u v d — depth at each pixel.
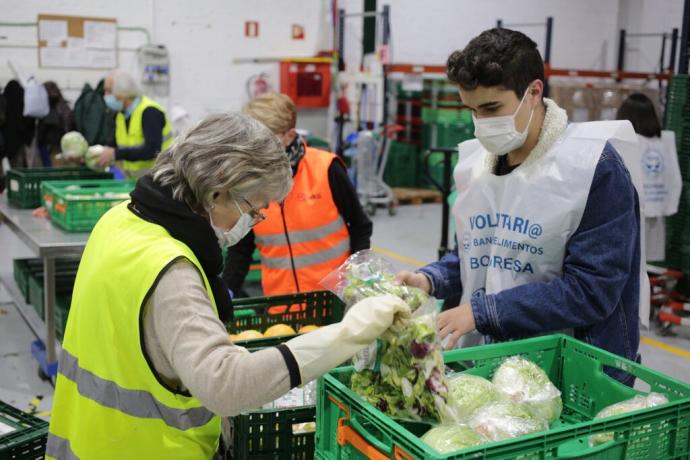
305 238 2.59
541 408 1.38
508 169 1.71
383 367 1.24
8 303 5.30
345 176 2.63
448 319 1.55
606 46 11.21
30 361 4.23
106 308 1.23
